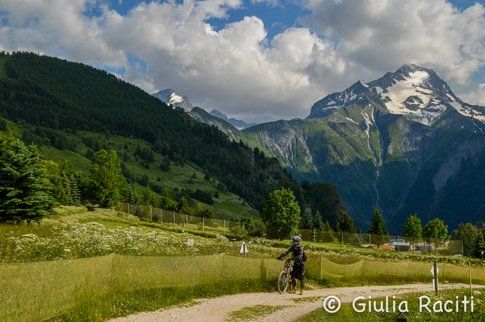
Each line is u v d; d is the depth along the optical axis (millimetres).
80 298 13844
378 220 146250
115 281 16062
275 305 18625
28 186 45812
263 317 16016
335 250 68938
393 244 81062
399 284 33156
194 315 15461
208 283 20203
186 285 18922
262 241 73875
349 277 31188
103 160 110500
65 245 22516
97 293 14664
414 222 143375
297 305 18984
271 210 99812
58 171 121438
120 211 92562
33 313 12148
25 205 44906
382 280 33594
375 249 78250
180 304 17312
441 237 150375
